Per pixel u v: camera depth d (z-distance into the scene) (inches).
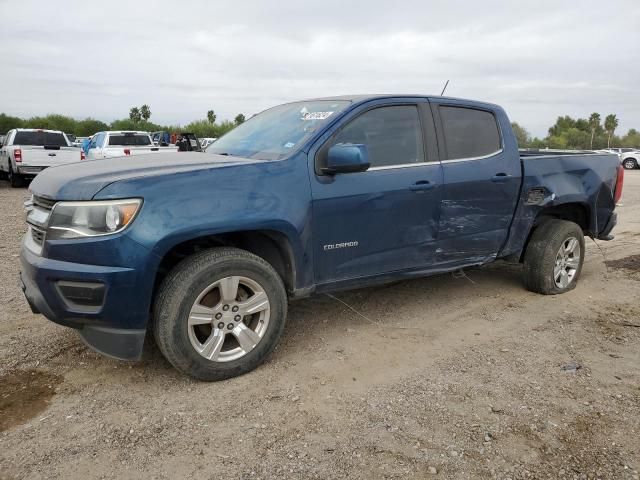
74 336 162.7
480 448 109.7
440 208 174.1
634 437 114.1
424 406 125.7
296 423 118.5
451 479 100.2
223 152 173.2
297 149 148.8
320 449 109.0
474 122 187.5
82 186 125.2
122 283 122.0
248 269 136.6
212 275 131.2
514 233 199.5
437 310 192.2
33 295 132.6
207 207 129.6
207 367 133.8
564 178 209.8
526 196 198.2
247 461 105.1
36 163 626.8
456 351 157.4
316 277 153.0
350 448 109.4
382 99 166.4
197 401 127.4
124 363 145.9
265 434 114.2
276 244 149.1
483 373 143.1
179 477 100.4
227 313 135.9
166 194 126.4
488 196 186.4
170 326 128.1
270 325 142.5
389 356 153.3
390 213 162.6
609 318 187.0
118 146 656.4
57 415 120.4
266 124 179.9
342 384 136.4
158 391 131.8
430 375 141.7
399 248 167.9
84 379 137.2
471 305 198.1
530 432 115.5
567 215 228.5
